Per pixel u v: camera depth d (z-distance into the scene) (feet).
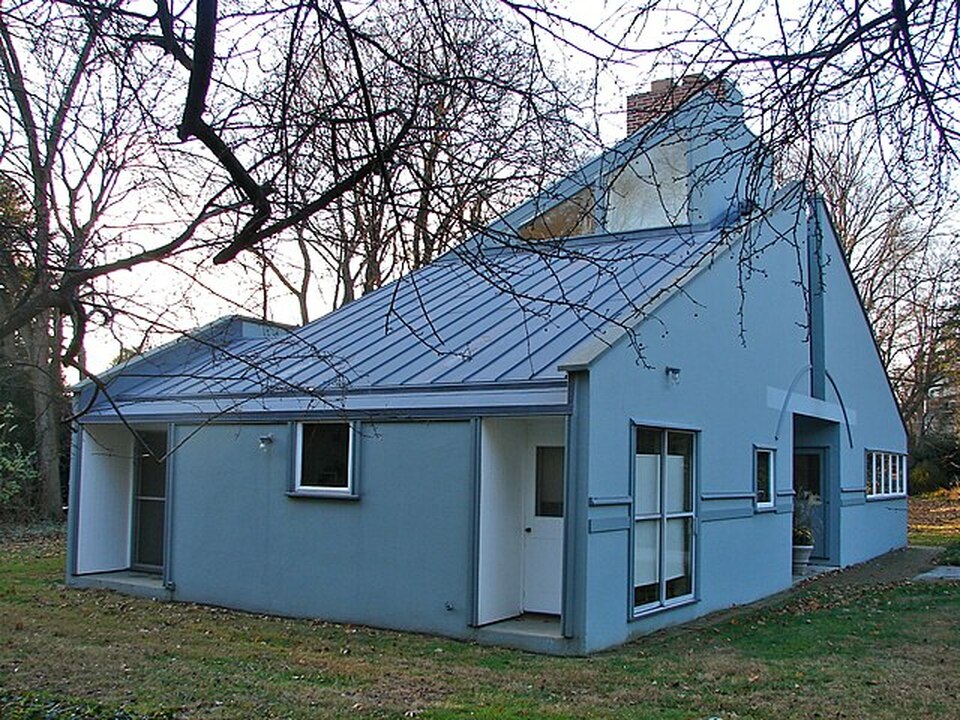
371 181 17.37
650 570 37.19
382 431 37.35
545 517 36.99
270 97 17.81
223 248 16.61
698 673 29.19
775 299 50.98
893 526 72.54
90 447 47.39
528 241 18.13
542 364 35.42
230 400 41.42
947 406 135.54
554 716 23.91
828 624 38.75
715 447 42.73
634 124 19.85
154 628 35.88
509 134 16.98
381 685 27.20
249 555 40.73
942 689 27.43
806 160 17.79
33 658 30.09
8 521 78.69
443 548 35.35
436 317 44.50
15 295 18.04
